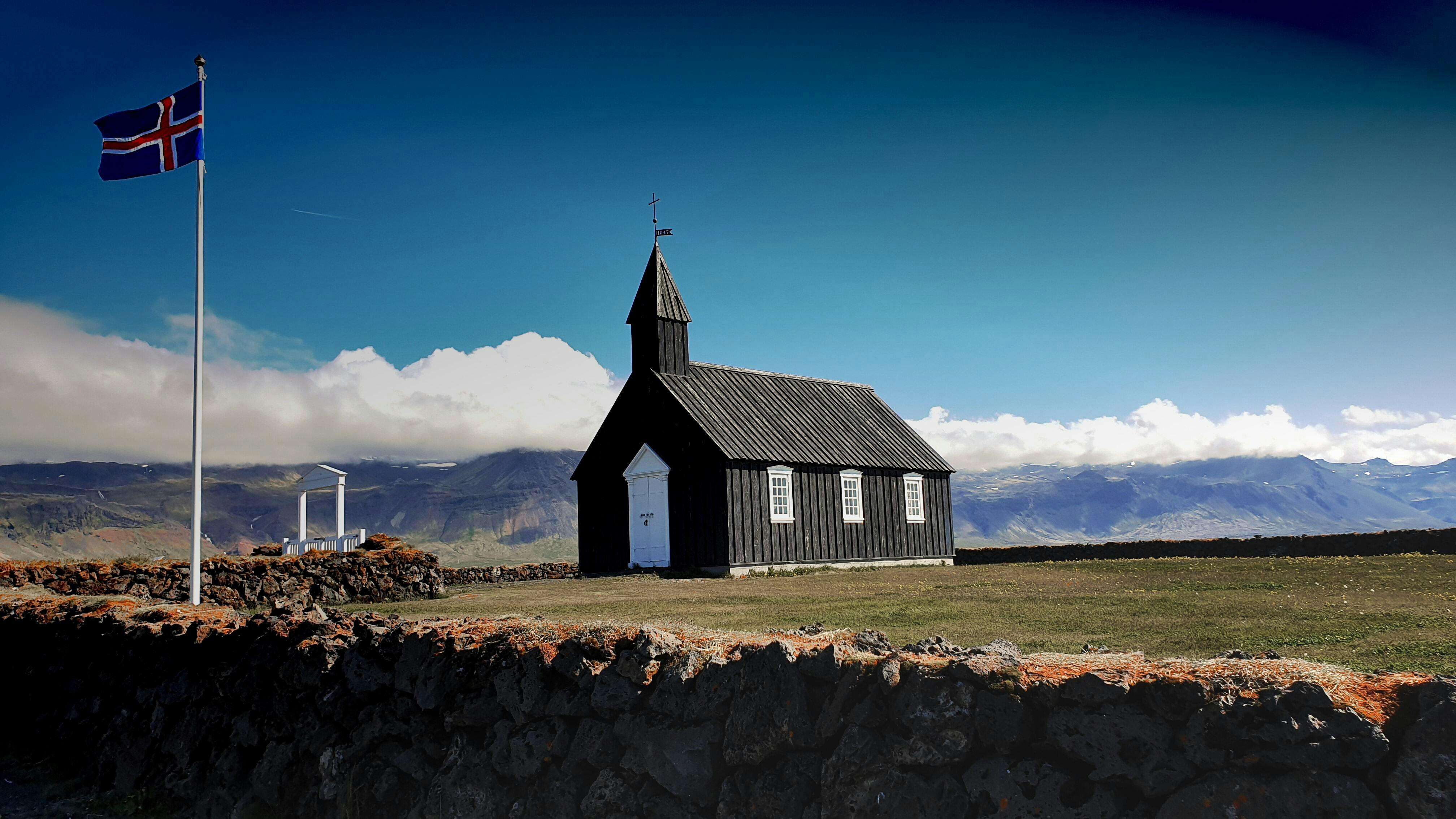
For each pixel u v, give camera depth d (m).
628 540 39.75
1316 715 4.97
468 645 9.41
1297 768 4.90
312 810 10.24
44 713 16.05
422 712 9.51
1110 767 5.36
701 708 7.31
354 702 10.27
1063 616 14.69
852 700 6.48
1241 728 5.08
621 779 7.66
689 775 7.18
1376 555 29.72
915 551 43.31
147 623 14.29
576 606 20.00
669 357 40.47
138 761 12.91
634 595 23.47
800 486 38.59
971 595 19.61
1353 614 12.98
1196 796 5.09
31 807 12.87
